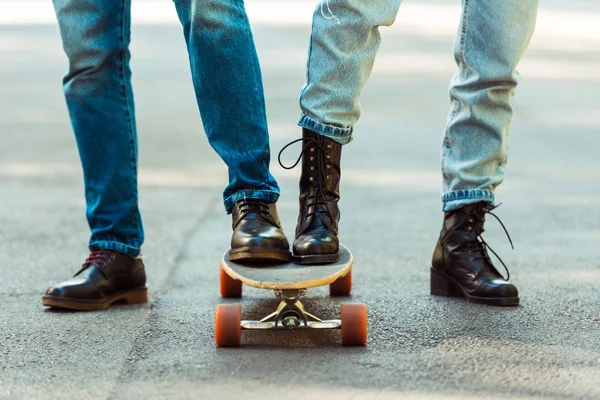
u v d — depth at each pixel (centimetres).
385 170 727
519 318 391
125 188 415
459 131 417
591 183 684
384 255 504
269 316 360
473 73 408
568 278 457
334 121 369
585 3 2231
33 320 390
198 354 344
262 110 380
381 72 1234
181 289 442
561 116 956
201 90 379
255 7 2155
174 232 554
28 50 1449
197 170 734
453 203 421
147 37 1611
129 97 411
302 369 326
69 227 562
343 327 350
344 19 364
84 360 338
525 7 399
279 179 696
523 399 299
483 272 418
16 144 821
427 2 2269
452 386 310
